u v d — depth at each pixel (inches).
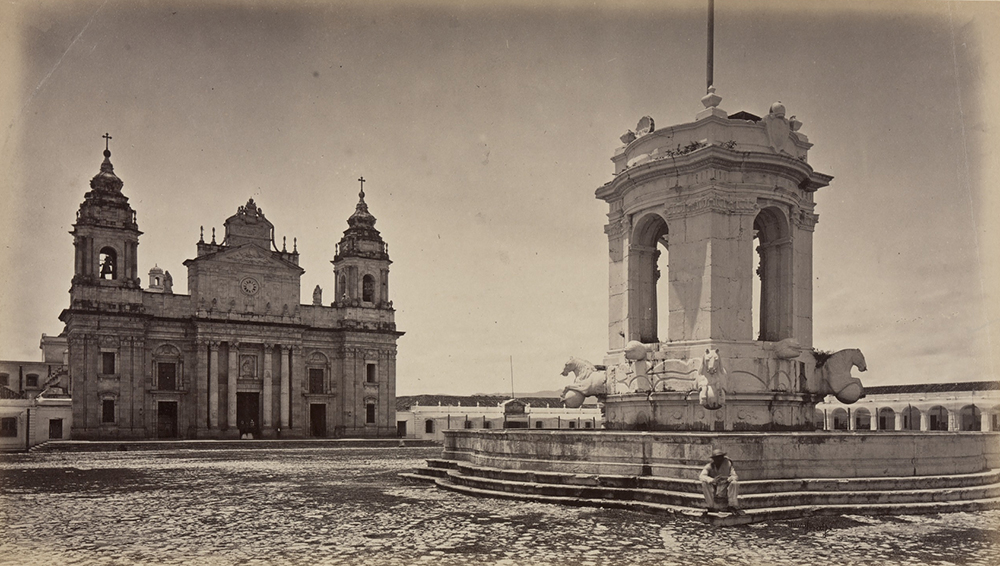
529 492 800.9
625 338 1040.2
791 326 984.9
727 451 697.6
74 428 2628.0
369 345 3248.0
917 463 762.2
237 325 2960.1
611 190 1077.1
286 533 629.0
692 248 949.2
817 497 693.3
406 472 1213.1
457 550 549.3
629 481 743.1
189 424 2866.6
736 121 960.9
